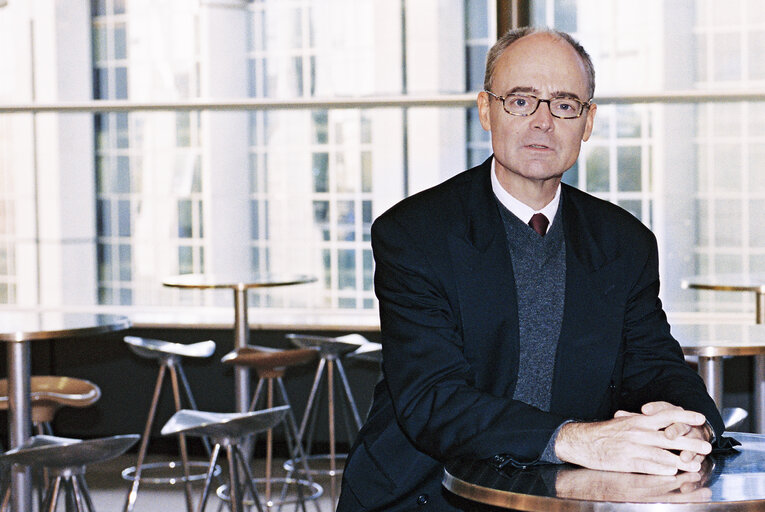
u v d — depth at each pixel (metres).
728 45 6.44
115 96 7.08
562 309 2.10
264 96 6.95
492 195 2.13
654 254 2.21
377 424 2.16
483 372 2.06
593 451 1.81
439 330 2.03
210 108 6.85
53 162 7.05
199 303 7.12
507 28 5.59
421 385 1.99
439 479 2.10
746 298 6.51
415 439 1.99
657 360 2.14
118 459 6.76
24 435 4.41
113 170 7.07
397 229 2.09
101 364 6.90
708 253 6.53
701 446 1.78
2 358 7.00
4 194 7.09
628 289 2.14
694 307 6.56
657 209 6.54
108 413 6.91
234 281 5.75
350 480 2.15
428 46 6.70
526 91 2.03
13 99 7.08
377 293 2.13
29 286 7.13
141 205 7.07
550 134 2.03
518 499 1.65
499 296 2.06
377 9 6.76
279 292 7.01
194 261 7.07
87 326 4.35
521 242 2.12
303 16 6.88
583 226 2.16
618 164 6.54
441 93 6.72
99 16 7.05
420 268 2.05
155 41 7.02
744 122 6.41
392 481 2.11
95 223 7.10
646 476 1.75
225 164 6.99
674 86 6.51
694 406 1.98
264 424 3.78
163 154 7.03
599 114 6.53
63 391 4.42
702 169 6.48
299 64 6.89
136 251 7.10
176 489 6.03
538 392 2.09
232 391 6.82
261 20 6.93
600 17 6.53
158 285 7.11
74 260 7.11
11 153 7.06
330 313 6.97
